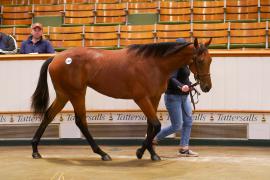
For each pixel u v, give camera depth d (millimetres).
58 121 7055
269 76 6617
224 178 4590
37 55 6883
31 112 6957
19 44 11219
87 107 6938
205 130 6836
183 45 5363
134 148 6789
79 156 6113
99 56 5590
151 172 4898
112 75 5477
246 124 6734
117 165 5352
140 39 10891
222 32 10625
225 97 6727
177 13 11906
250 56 6637
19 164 5387
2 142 7125
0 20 12586
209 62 5363
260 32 10430
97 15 12172
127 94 5492
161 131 5996
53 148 6875
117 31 11195
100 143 6984
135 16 12062
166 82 5520
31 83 6930
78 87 5613
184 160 5680
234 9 11648
